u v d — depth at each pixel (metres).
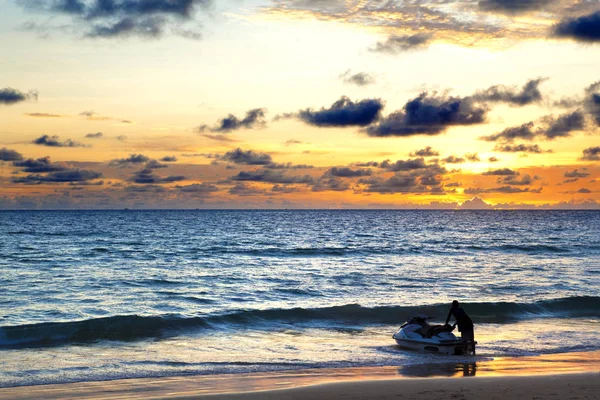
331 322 24.27
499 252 66.50
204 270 45.28
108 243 76.25
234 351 18.77
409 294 32.78
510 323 24.56
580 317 26.05
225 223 163.62
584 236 105.06
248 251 64.44
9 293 31.86
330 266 49.28
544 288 35.69
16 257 54.94
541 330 22.95
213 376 15.20
